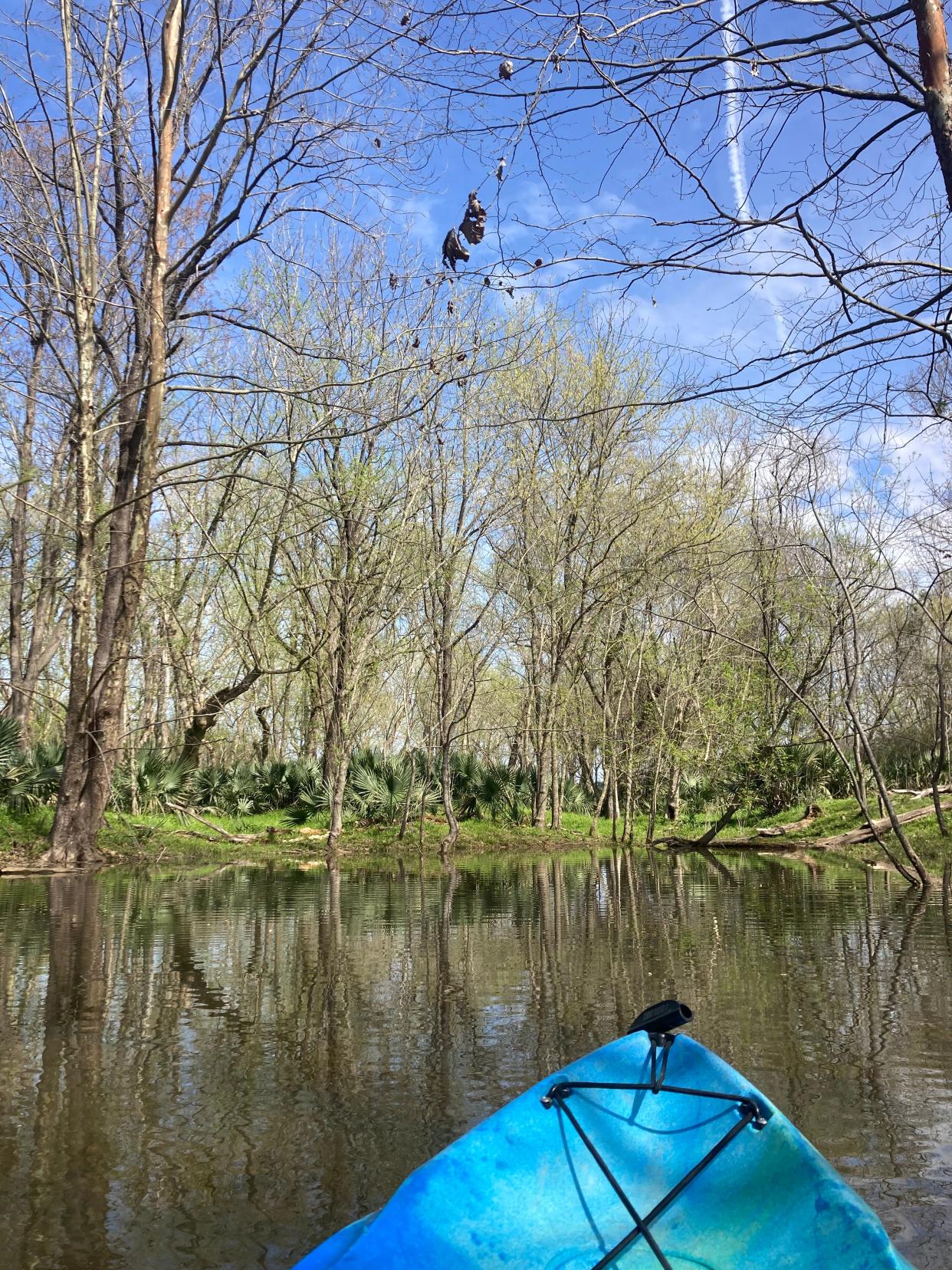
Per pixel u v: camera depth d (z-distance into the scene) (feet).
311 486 71.97
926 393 19.17
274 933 33.78
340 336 71.20
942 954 28.89
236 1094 16.43
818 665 73.46
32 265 54.39
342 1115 15.42
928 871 57.16
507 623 88.22
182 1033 20.35
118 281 61.72
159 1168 13.42
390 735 123.03
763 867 63.10
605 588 87.04
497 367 62.90
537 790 93.35
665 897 44.91
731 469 86.22
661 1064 10.93
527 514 85.61
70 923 36.35
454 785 95.04
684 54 17.03
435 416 73.97
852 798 89.10
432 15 16.44
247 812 86.89
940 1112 15.33
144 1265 10.85
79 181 56.29
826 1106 15.67
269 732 110.11
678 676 92.84
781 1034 19.94
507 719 124.16
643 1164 10.33
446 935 33.45
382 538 74.59
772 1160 9.75
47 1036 20.16
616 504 87.10
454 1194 9.81
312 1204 12.32
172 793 77.25
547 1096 10.63
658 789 105.19
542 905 42.16
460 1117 15.28
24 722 91.40
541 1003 22.86
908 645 98.07
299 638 86.38
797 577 70.95
